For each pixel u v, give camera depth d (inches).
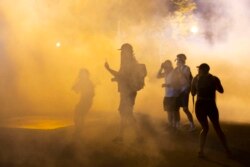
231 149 312.5
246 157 289.7
